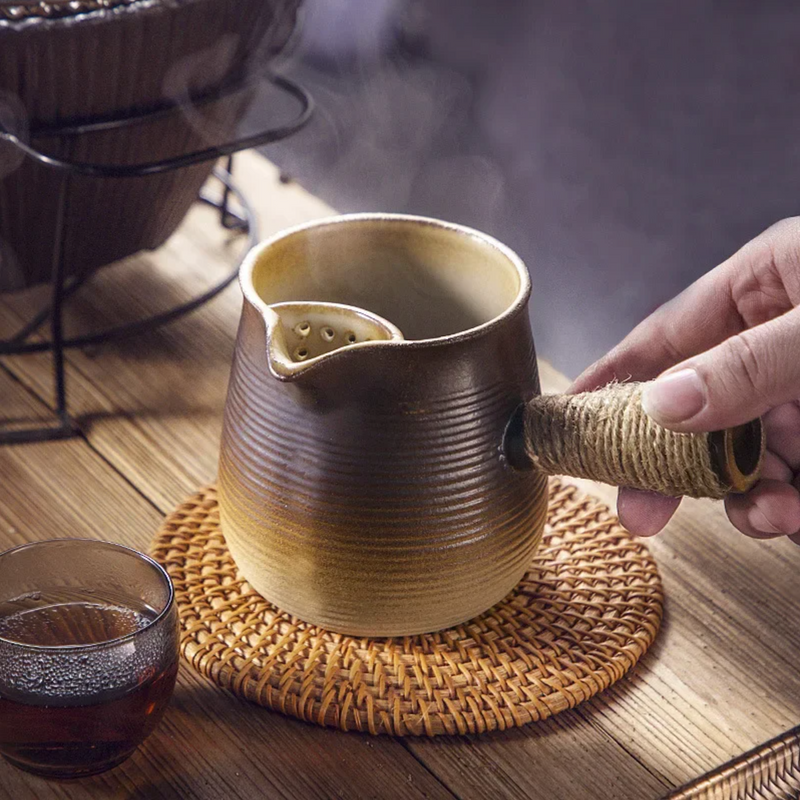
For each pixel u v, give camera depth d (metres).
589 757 0.71
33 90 0.79
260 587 0.74
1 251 0.86
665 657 0.75
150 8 0.79
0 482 0.81
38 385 0.88
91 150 0.82
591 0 2.47
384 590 0.71
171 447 0.85
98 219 0.85
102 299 0.93
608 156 2.27
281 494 0.71
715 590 0.78
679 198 2.15
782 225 0.79
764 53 2.39
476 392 0.70
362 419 0.69
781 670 0.75
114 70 0.80
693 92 2.40
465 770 0.71
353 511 0.70
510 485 0.72
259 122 1.84
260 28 0.84
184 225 1.00
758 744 0.72
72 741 0.67
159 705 0.69
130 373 0.89
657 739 0.72
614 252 2.02
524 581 0.77
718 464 0.69
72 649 0.67
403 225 0.75
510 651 0.74
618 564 0.78
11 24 0.77
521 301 0.71
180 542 0.78
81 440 0.85
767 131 2.30
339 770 0.71
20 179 0.82
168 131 0.84
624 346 0.82
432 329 0.77
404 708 0.72
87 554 0.70
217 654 0.73
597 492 0.83
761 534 0.77
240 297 0.95
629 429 0.70
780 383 0.69
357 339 0.71
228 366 0.90
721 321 0.81
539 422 0.71
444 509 0.71
